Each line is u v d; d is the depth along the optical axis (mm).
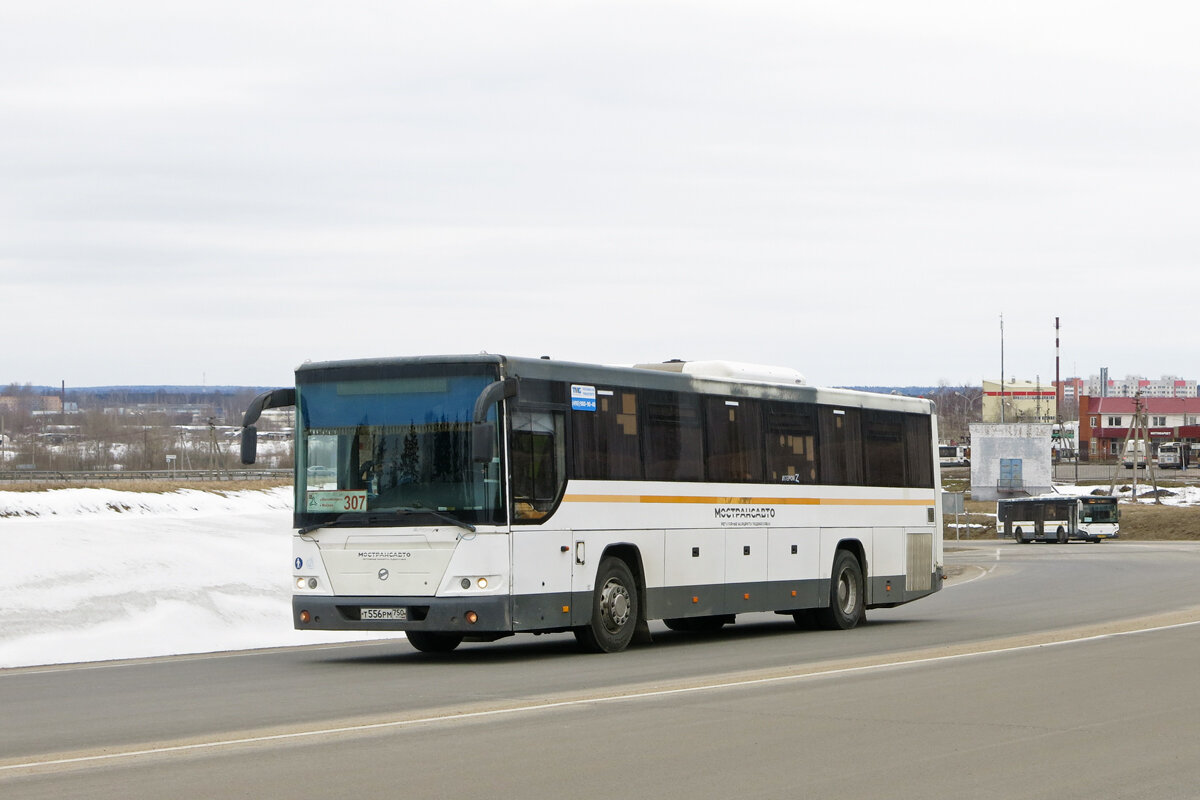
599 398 17797
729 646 19000
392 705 12430
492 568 16172
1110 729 10773
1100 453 168875
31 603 21125
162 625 20953
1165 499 105938
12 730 11094
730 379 20109
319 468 16953
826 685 13641
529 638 21812
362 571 16594
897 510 23547
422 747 9914
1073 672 14719
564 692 13344
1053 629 21438
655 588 18516
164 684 14469
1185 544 74938
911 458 24078
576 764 9234
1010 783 8625
